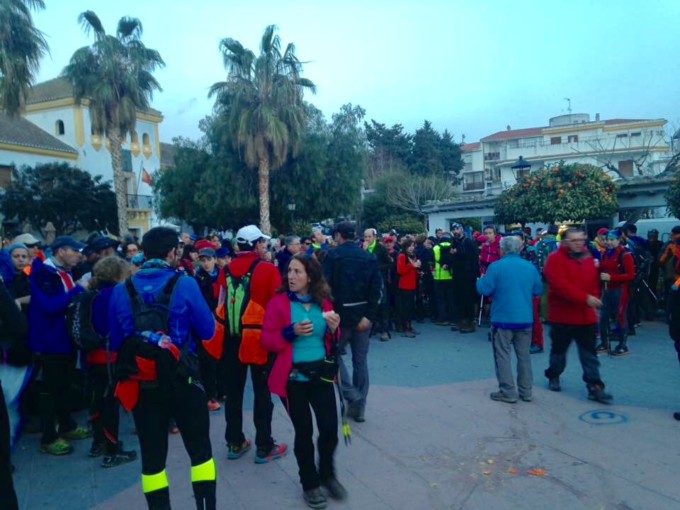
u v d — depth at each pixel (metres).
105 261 4.59
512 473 4.31
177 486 4.30
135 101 25.20
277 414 5.93
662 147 39.44
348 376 5.55
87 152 35.62
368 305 5.46
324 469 3.97
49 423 4.96
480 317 10.91
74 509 3.96
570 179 12.72
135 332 3.22
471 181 64.00
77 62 24.61
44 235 29.27
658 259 10.32
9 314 3.11
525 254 9.88
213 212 28.84
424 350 8.80
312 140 27.48
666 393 6.15
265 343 3.88
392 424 5.46
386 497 3.99
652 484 4.04
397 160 61.34
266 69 24.25
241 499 4.02
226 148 26.61
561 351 6.16
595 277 5.88
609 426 5.20
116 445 4.72
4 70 17.08
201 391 3.39
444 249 10.76
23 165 29.56
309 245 10.34
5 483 3.00
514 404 5.94
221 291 4.66
